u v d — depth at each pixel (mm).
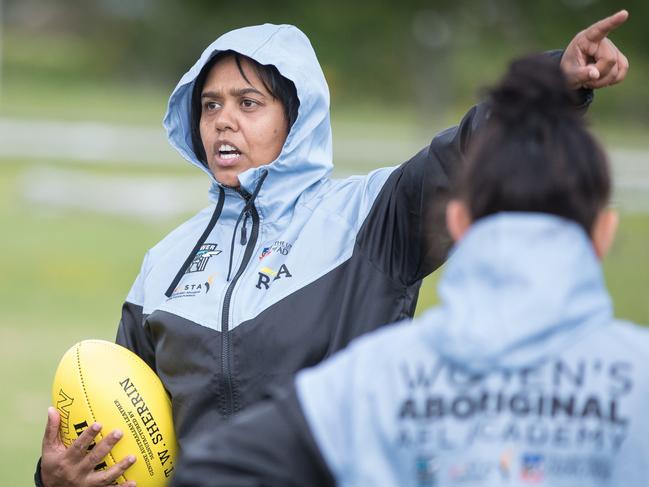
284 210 11664
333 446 6711
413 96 148625
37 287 43281
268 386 10820
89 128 120000
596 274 6738
